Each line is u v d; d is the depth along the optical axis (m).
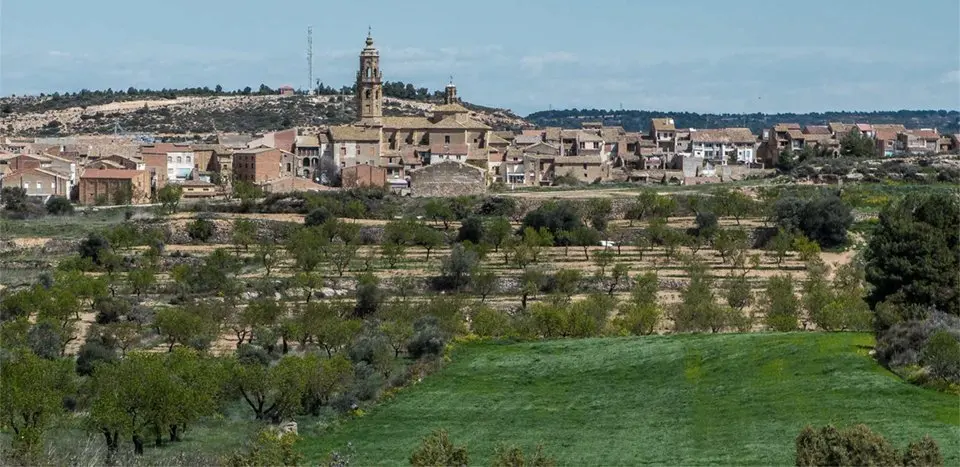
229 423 187.12
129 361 185.38
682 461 148.50
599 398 191.00
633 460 151.50
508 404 192.38
